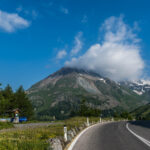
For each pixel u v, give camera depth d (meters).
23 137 10.62
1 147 7.53
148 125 27.33
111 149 9.45
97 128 23.59
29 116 79.00
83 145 10.86
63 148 9.98
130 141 11.95
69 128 16.09
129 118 114.31
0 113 62.69
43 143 8.55
